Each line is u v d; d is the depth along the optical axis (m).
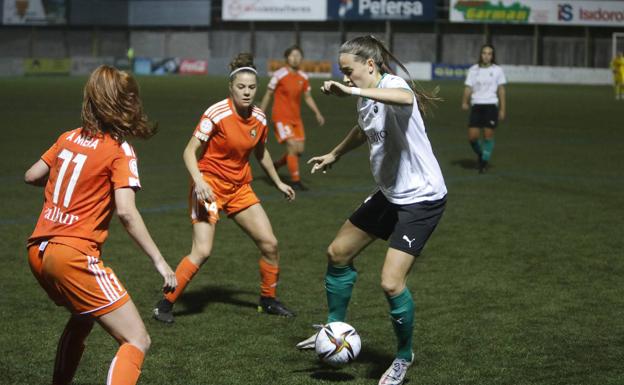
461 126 27.31
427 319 7.27
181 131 24.25
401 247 5.66
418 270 9.08
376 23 68.31
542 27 66.44
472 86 16.66
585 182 15.72
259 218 7.43
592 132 25.48
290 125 14.70
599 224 11.69
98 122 4.73
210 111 7.25
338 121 28.45
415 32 67.94
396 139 5.66
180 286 7.18
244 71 7.21
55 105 32.31
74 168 4.66
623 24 62.94
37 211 12.38
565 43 66.50
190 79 57.47
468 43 67.50
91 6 68.62
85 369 6.03
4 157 18.20
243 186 7.48
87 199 4.67
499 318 7.30
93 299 4.65
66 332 5.15
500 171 17.14
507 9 62.84
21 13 67.88
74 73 63.69
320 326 6.29
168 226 11.43
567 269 9.12
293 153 14.77
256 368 6.07
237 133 7.25
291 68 14.48
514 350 6.46
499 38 67.12
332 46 69.38
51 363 6.09
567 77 61.81
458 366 6.11
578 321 7.21
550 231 11.20
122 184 4.64
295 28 69.19
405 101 5.26
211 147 7.35
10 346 6.45
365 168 17.72
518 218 12.12
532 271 9.03
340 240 6.12
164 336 6.83
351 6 65.38
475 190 14.72
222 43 71.31
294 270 9.10
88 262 4.63
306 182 15.75
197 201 7.27
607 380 5.82
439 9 65.75
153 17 70.00
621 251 10.02
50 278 4.65
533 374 5.94
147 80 55.41
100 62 65.62
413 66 63.06
